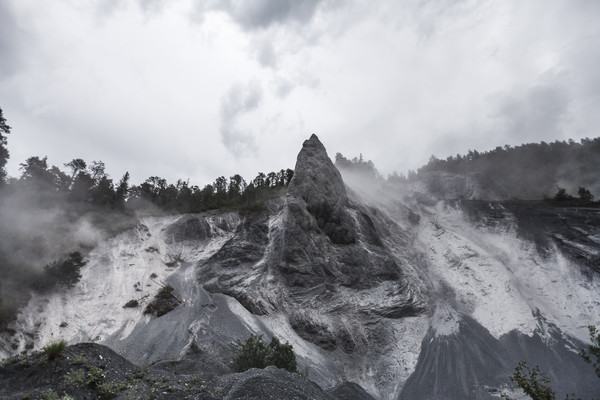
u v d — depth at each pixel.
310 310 48.41
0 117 59.78
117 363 14.11
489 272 58.22
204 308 44.41
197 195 87.38
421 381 37.19
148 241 63.03
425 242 71.25
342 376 39.03
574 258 56.16
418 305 50.34
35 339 34.94
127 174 81.06
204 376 15.05
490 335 43.91
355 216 68.12
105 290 45.97
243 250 59.78
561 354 38.66
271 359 25.89
